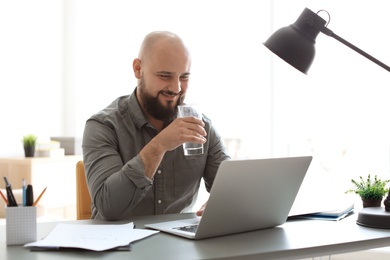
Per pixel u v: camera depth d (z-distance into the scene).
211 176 1.92
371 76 2.89
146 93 1.76
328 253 1.16
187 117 1.48
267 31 3.59
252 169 1.19
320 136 3.19
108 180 1.49
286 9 3.43
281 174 1.27
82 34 4.44
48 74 4.38
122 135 1.78
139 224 1.41
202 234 1.19
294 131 3.37
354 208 1.75
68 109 4.49
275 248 1.11
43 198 3.72
